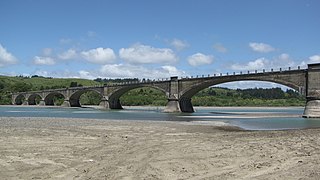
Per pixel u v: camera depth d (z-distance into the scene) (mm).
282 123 66875
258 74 97688
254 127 56562
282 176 17078
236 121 72750
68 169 18969
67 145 28266
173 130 46062
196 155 23406
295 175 17266
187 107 125062
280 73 92812
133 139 33469
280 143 29609
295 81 89750
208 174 17734
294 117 90312
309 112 85750
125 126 50375
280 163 20672
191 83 115875
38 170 18672
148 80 133125
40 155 23250
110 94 152375
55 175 17562
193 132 43906
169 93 123375
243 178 16719
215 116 94375
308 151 25219
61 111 120375
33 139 31281
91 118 73875
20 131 38219
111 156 23125
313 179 16312
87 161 21297
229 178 16766
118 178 16797
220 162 21047
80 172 18250
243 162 21094
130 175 17422
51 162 20906
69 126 48406
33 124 51188
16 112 107562
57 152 24688
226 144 29219
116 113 107062
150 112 118438
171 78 122500
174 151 25156
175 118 80688
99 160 21672
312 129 50500
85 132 39625
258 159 22078
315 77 84812
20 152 24203
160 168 19125
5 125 48312
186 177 17062
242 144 29125
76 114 96375
